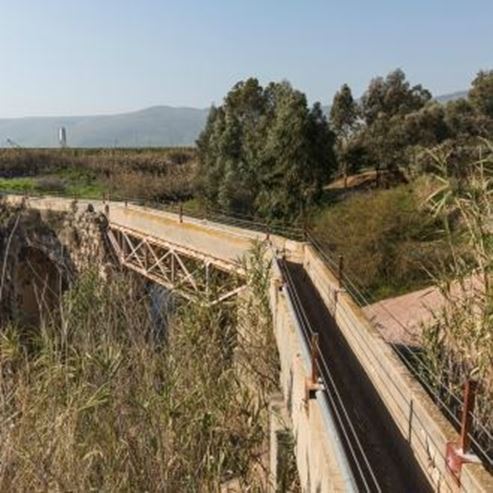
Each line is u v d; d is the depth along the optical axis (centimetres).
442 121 3141
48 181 4397
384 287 1833
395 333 1349
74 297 1221
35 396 897
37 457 779
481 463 619
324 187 3228
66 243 3003
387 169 3275
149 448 888
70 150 5662
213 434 972
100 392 875
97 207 2998
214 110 3988
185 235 2244
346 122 3972
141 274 2589
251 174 3105
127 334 1135
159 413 928
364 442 805
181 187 3994
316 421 724
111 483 829
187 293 1645
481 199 877
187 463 884
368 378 982
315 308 1352
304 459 812
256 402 1158
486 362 789
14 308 1611
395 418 841
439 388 870
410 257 1839
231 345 1334
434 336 913
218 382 1107
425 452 719
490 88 3344
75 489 773
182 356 1126
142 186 4009
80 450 832
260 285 1408
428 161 2545
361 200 2425
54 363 964
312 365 783
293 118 2759
